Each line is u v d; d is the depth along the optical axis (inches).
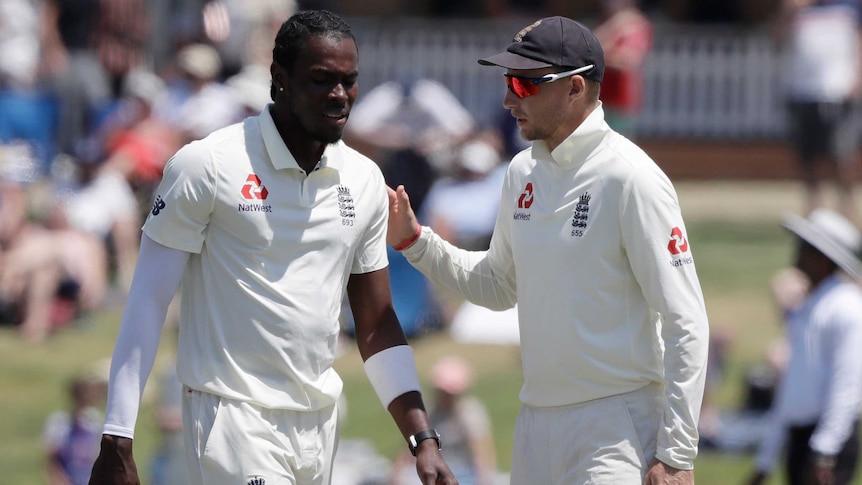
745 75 2672.2
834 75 2054.6
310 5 2413.9
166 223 622.8
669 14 2854.3
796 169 2645.2
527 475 677.9
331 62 619.8
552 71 650.2
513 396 1526.8
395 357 682.2
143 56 2389.3
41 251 1780.3
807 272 1067.3
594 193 648.4
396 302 1712.6
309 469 646.5
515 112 661.9
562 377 658.8
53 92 2158.0
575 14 2832.2
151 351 627.8
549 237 657.6
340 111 626.5
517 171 684.1
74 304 1797.5
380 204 672.4
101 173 1910.7
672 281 638.5
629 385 655.1
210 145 627.2
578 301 651.5
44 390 1583.4
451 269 725.9
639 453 651.5
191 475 638.5
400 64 2679.6
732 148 2664.9
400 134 1956.2
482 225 1775.3
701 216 2335.1
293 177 633.0
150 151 1964.8
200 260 634.8
